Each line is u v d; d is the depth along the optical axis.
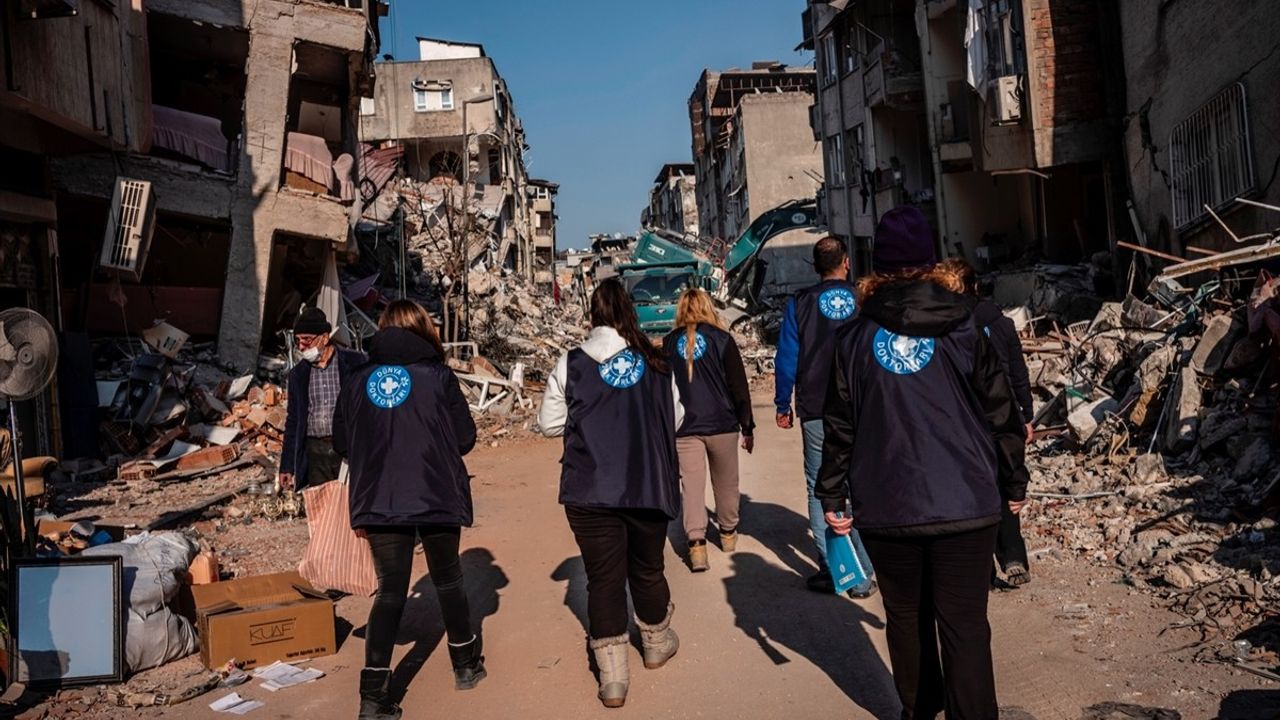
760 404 18.98
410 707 5.03
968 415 3.68
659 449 5.03
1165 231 14.07
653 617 5.29
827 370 6.19
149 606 5.73
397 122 56.12
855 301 6.23
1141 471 8.07
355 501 4.95
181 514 9.59
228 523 9.72
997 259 22.33
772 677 5.10
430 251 38.31
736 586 6.74
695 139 79.44
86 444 12.94
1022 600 5.93
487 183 56.62
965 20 18.62
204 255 20.36
